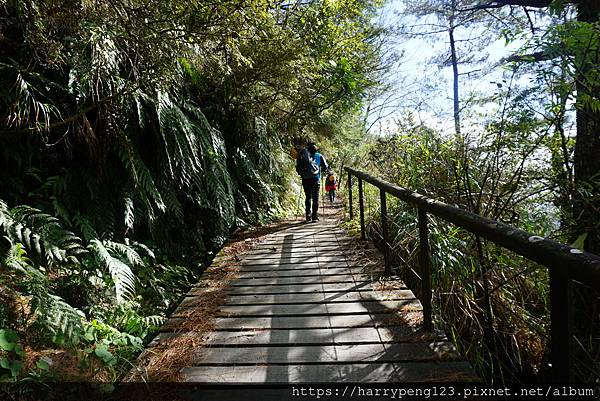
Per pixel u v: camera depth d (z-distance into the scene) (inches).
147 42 100.4
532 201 148.0
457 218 72.2
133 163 140.7
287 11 201.5
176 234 190.2
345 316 109.0
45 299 82.0
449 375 77.8
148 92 140.1
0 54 112.0
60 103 126.1
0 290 88.6
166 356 88.7
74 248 120.0
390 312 110.4
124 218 146.2
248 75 206.8
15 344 71.6
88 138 126.6
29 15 94.5
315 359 85.7
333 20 267.4
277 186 309.7
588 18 132.3
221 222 210.1
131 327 107.7
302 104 288.8
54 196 123.0
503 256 137.9
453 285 129.0
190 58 148.2
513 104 135.4
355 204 284.8
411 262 151.7
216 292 133.3
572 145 136.0
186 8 95.0
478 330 127.0
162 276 152.6
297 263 167.6
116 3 94.8
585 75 108.5
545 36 112.6
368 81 331.9
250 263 171.0
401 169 211.5
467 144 169.6
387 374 79.1
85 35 103.7
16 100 104.3
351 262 165.2
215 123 236.4
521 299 140.3
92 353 84.7
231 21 104.3
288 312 113.3
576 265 39.3
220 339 96.8
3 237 103.2
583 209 121.1
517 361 122.3
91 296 113.3
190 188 189.9
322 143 446.9
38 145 125.5
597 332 110.7
